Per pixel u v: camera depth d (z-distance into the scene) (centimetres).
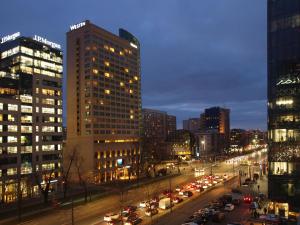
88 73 16725
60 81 13962
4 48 13275
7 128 11306
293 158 7631
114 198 10944
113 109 17988
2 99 11188
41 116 12900
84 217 8331
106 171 16850
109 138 17425
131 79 19775
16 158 11569
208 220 7844
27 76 12631
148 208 8788
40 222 7931
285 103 7775
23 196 11544
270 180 7888
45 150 12888
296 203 7581
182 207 9431
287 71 7781
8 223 7881
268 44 8094
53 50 13875
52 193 11931
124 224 7412
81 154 16362
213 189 12556
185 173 18700
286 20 7831
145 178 16675
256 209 8406
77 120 16975
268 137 8000
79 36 17100
